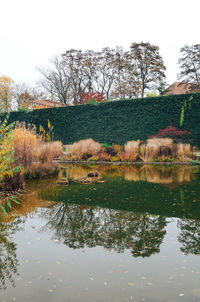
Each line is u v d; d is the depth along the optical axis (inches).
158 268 78.6
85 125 625.9
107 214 136.6
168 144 418.9
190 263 81.4
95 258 86.6
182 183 222.5
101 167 357.4
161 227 115.3
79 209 147.6
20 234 110.3
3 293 67.3
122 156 422.0
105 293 66.1
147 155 407.5
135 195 178.5
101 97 1027.9
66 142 644.1
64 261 84.7
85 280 72.7
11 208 151.8
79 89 1174.3
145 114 565.9
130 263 82.4
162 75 997.8
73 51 1117.1
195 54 968.9
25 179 256.8
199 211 137.9
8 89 925.2
